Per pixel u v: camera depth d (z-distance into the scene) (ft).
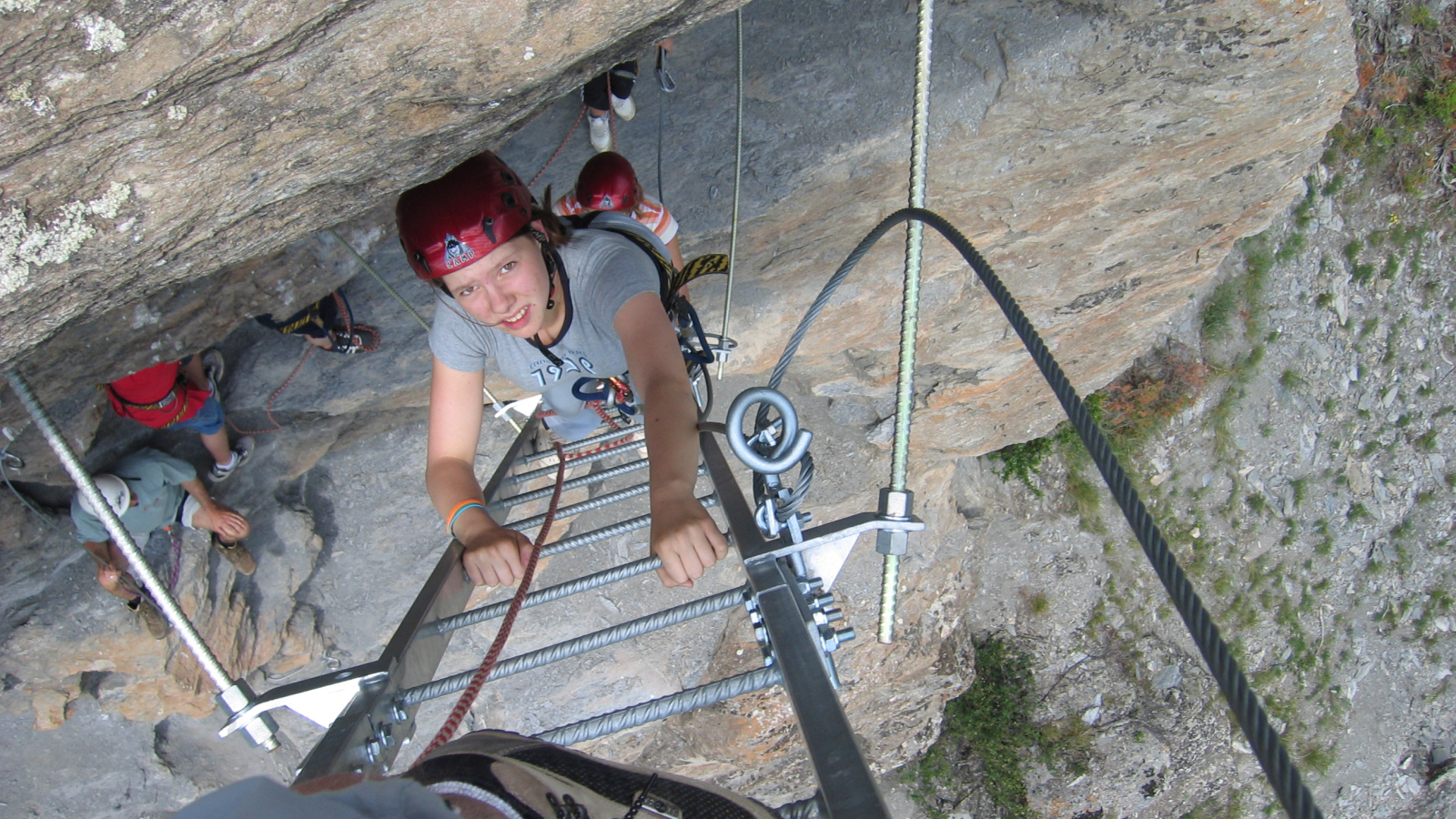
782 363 6.70
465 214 4.98
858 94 13.08
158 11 3.84
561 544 7.60
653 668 22.38
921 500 24.06
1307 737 39.04
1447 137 37.06
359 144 4.95
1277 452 37.83
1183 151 14.94
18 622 14.07
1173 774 34.19
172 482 13.76
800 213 13.56
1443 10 36.45
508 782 2.36
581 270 5.51
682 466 4.41
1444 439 38.91
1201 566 37.22
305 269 10.58
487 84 4.82
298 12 4.08
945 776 34.06
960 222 15.03
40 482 12.76
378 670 5.21
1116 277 18.29
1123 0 12.73
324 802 1.63
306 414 14.88
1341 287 38.19
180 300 9.20
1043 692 34.09
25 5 3.55
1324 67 13.88
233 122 4.49
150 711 16.65
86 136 4.19
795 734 24.00
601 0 4.63
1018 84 13.03
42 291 4.85
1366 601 39.58
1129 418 35.81
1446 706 39.78
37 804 17.94
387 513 17.03
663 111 13.37
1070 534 34.22
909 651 25.84
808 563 5.16
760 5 13.76
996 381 20.33
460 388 5.89
